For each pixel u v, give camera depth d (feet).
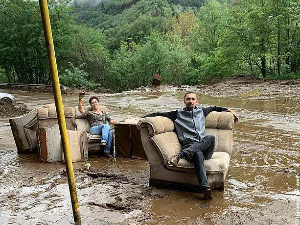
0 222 12.19
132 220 12.12
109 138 21.34
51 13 93.35
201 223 11.77
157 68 115.14
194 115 15.98
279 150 21.38
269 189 14.89
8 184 16.24
